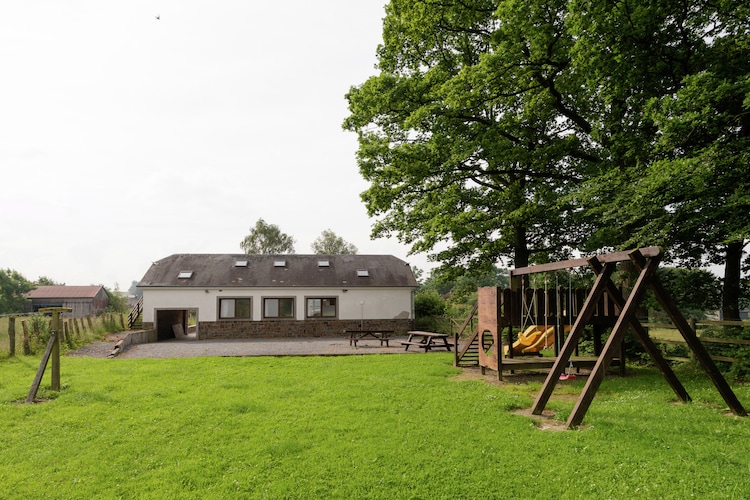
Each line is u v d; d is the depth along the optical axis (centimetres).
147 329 2738
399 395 940
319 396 940
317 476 536
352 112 1986
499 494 483
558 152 1669
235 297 2841
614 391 990
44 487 530
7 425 782
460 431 687
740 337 1121
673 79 1309
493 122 1755
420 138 1941
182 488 518
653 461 545
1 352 1577
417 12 1688
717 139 1123
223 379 1170
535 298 1223
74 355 1750
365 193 2072
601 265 853
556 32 1423
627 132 1365
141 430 727
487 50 1928
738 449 581
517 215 1694
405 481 518
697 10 1285
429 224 1936
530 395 964
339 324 2916
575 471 529
